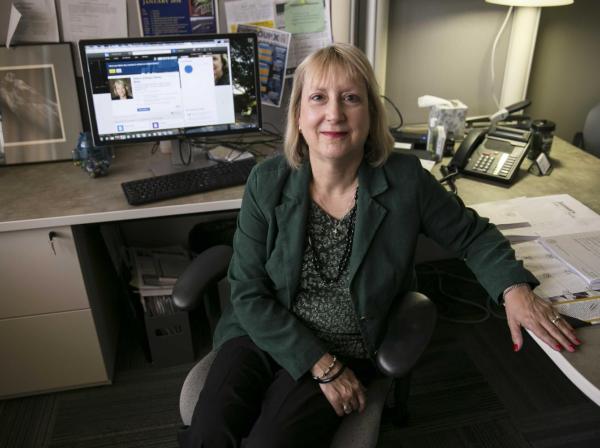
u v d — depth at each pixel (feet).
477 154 5.59
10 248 5.04
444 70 6.82
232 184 5.35
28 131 5.95
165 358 6.37
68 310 5.52
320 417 3.71
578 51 7.17
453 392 5.97
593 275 3.67
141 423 5.72
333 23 6.37
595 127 6.44
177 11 6.05
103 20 5.95
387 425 5.59
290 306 4.11
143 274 6.26
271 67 6.45
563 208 4.70
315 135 3.83
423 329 3.60
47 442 5.54
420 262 8.01
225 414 3.73
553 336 3.25
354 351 4.12
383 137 3.99
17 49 5.79
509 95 6.85
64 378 5.95
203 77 5.50
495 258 3.87
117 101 5.36
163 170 5.75
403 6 6.37
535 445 5.33
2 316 5.40
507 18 6.51
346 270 3.98
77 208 5.03
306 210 4.01
